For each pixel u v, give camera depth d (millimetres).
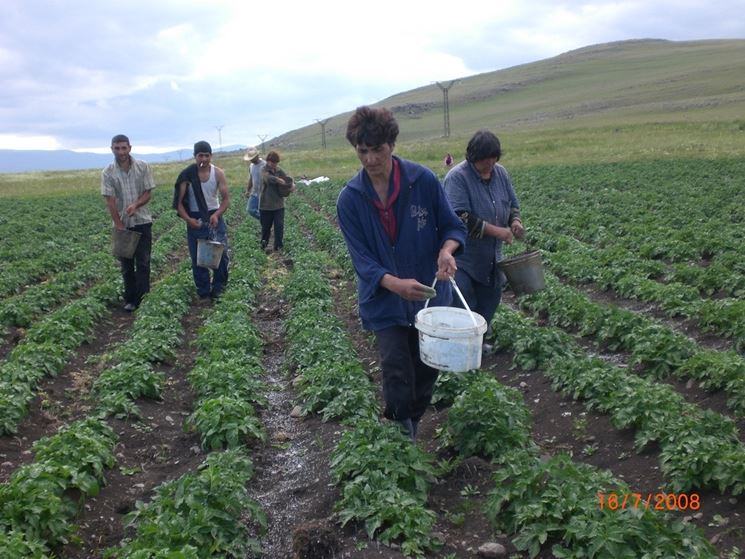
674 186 29828
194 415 7910
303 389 9062
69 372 9977
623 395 7250
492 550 5270
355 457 6180
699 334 10359
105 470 6871
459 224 6102
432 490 6238
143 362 9641
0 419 7605
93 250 21688
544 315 12273
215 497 5684
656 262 14836
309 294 14000
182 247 22469
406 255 6020
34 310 13156
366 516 5504
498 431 6746
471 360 5762
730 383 7449
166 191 44500
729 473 5543
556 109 135000
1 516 5422
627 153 51562
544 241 18969
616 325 9953
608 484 5609
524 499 5539
